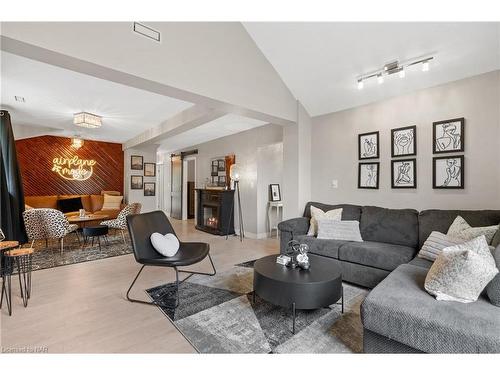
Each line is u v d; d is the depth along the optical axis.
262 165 5.58
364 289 2.74
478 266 1.51
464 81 2.84
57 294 2.60
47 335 1.88
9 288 2.23
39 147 6.17
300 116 4.14
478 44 2.54
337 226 3.32
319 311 2.26
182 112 4.29
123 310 2.27
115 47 2.19
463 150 2.83
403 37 2.74
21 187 4.16
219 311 2.26
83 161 6.76
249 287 2.80
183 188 8.24
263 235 5.62
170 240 2.84
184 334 1.91
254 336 1.88
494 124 2.65
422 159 3.14
